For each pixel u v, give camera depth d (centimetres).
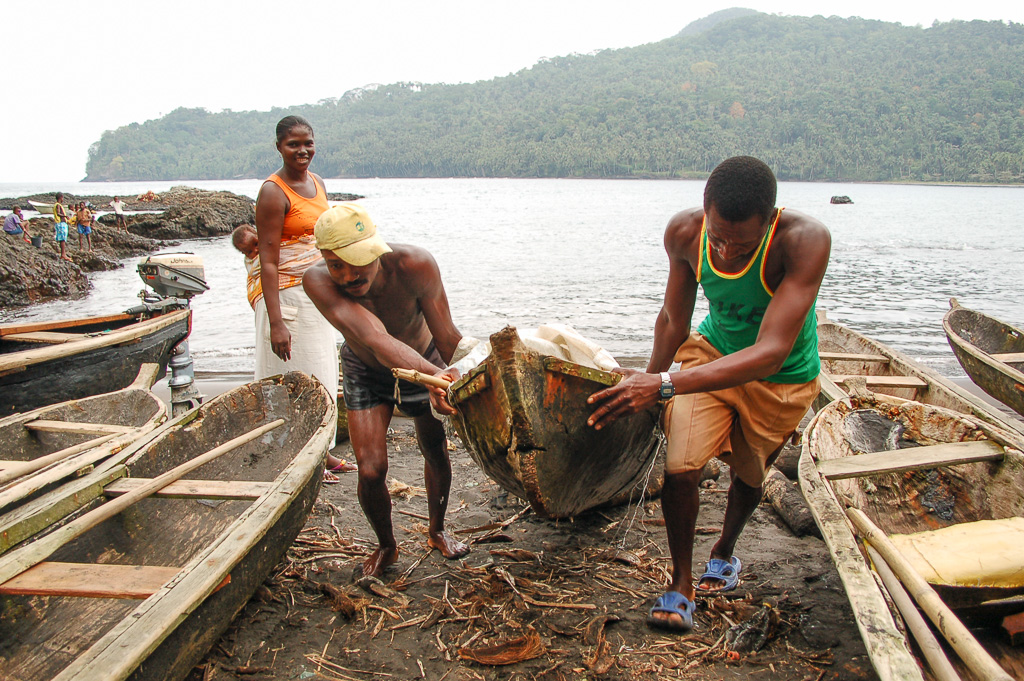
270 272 449
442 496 389
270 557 327
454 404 310
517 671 289
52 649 294
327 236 309
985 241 2752
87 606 317
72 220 2564
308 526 428
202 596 253
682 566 315
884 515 366
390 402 362
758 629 307
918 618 240
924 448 351
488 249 2409
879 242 2717
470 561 381
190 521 387
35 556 281
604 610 329
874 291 1521
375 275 333
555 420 315
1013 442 344
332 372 496
